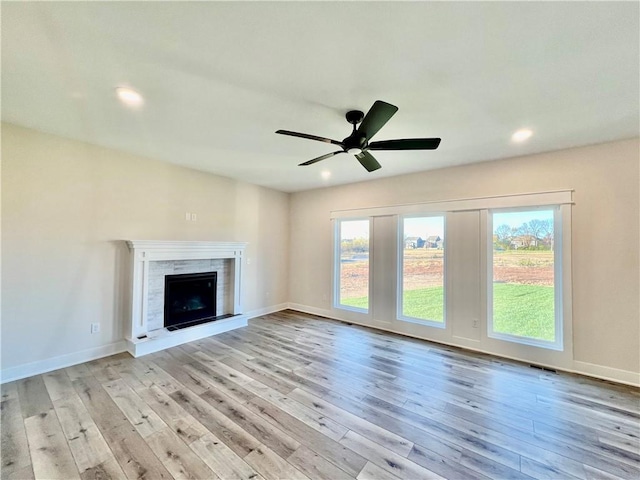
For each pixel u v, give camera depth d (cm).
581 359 305
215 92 212
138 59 174
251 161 384
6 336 273
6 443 189
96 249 330
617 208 291
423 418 222
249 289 522
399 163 378
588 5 129
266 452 184
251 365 316
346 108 234
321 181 496
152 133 292
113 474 165
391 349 370
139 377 285
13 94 216
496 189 360
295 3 130
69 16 139
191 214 425
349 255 518
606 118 244
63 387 263
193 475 165
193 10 136
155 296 391
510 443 195
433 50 162
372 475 167
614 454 185
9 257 274
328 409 233
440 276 411
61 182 304
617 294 290
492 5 130
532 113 237
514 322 353
